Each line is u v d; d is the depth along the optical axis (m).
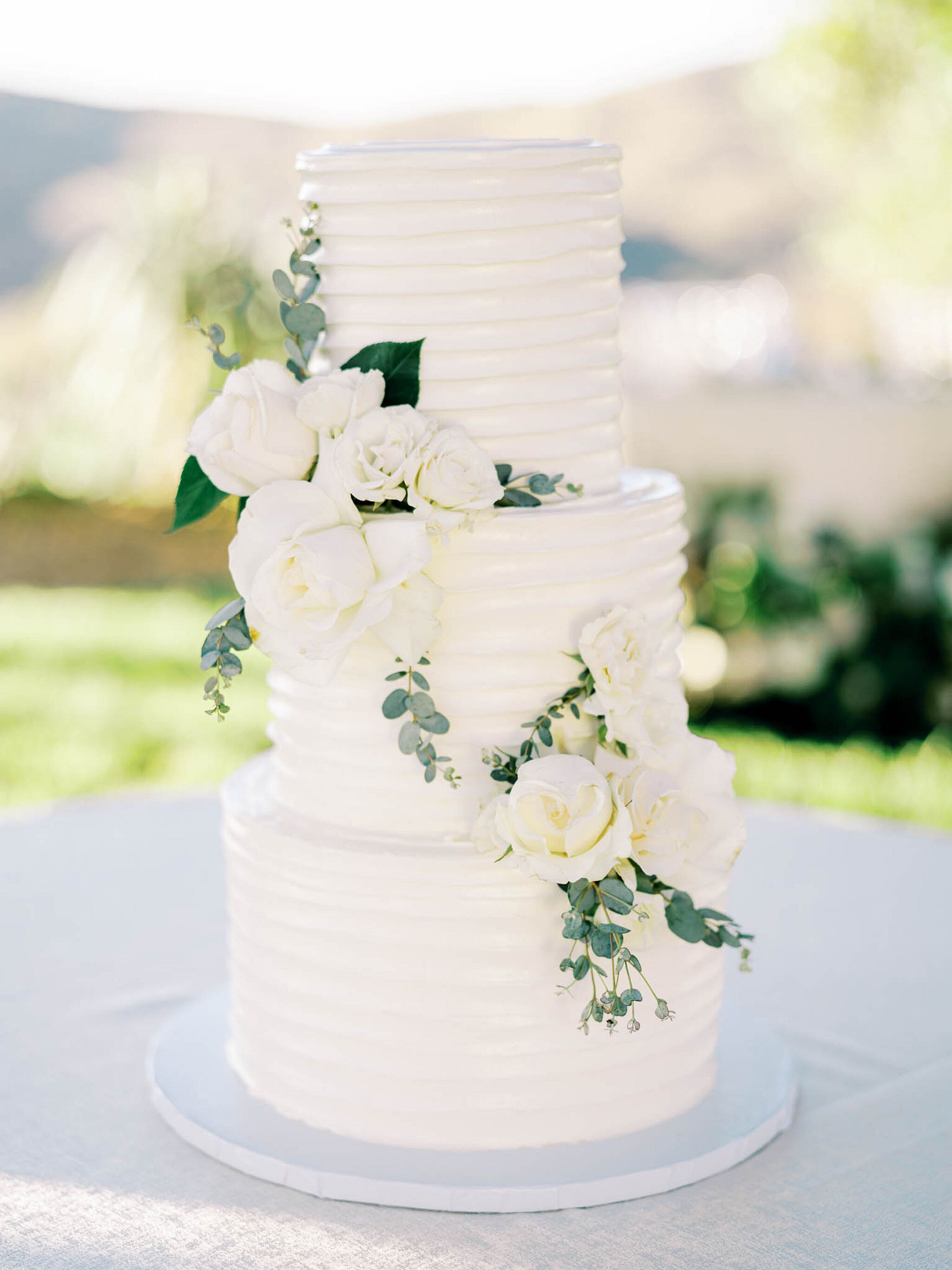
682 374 7.13
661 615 1.52
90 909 2.10
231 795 1.61
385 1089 1.46
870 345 7.59
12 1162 1.46
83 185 12.62
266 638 1.32
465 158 1.38
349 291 1.44
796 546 5.43
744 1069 1.65
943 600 5.21
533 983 1.42
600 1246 1.31
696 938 1.41
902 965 1.94
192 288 8.49
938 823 4.39
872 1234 1.33
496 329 1.42
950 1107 1.58
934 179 7.05
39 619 6.98
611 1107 1.48
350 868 1.41
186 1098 1.56
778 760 5.01
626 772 1.39
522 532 1.40
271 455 1.34
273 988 1.51
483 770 1.44
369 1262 1.28
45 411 9.00
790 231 14.15
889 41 7.06
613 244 1.49
